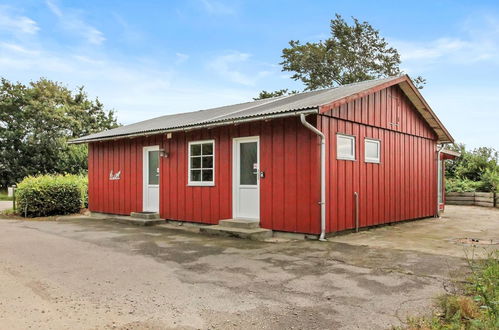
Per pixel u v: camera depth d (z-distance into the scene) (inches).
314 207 307.0
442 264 220.4
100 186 524.7
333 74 1208.8
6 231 363.9
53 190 516.4
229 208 369.1
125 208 484.7
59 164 1069.1
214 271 208.4
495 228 383.2
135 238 320.5
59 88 1233.4
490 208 626.5
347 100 315.9
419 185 463.5
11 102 1098.7
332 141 323.0
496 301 141.2
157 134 440.8
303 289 174.4
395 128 415.5
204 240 309.4
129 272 206.5
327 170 315.3
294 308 149.5
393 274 199.2
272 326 131.9
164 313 144.6
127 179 483.2
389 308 148.5
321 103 290.8
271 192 336.2
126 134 445.1
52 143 1097.4
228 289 175.0
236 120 327.3
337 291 171.0
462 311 138.6
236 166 365.4
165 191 434.0
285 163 326.6
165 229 379.2
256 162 353.4
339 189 329.1
